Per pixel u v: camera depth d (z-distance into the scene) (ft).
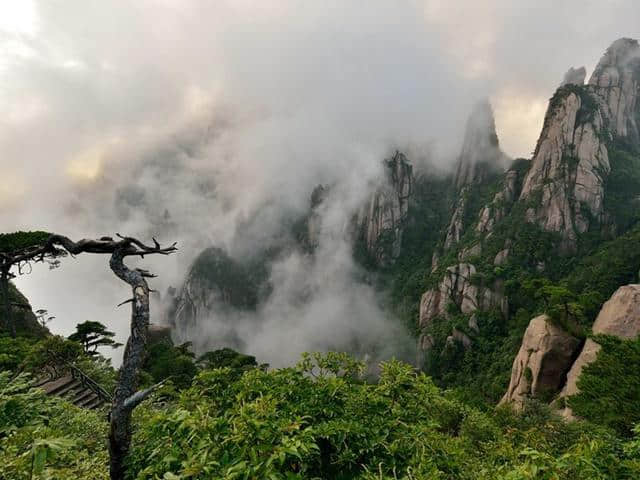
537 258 306.14
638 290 121.80
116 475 16.35
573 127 344.49
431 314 340.18
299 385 18.13
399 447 14.73
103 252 19.06
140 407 27.58
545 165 345.92
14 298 132.46
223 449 12.31
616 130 402.93
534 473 12.59
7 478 14.52
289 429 12.41
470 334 278.67
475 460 21.34
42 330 136.87
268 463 10.92
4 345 68.85
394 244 559.38
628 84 428.56
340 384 17.01
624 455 19.39
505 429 51.70
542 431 53.26
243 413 13.04
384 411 16.69
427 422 16.65
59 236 19.65
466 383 249.75
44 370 60.64
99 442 28.40
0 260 32.78
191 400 17.56
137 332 17.21
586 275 239.71
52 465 19.52
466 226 453.99
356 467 14.61
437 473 12.32
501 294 295.07
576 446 15.33
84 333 121.39
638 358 77.92
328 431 14.11
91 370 63.00
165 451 13.80
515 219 341.41
